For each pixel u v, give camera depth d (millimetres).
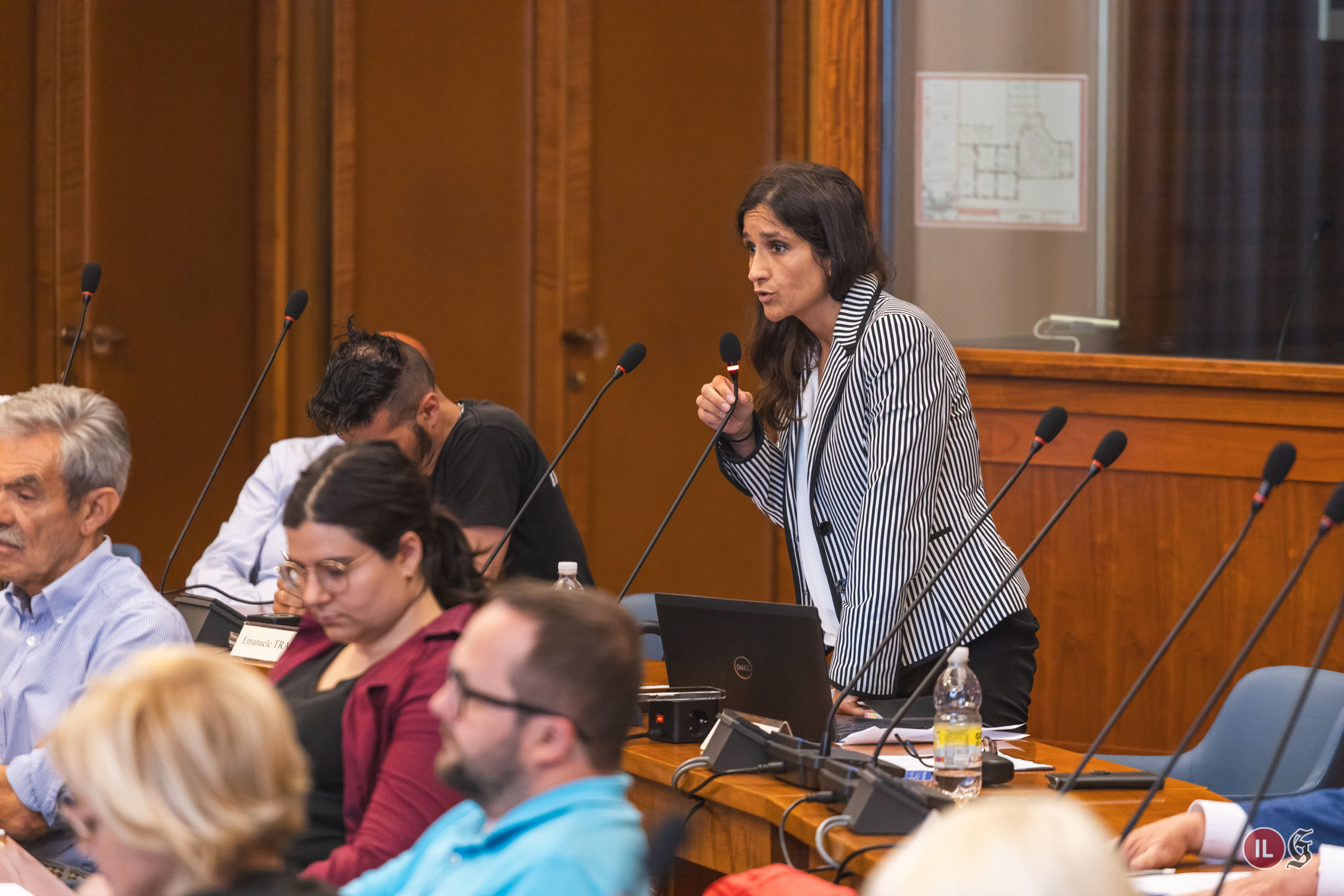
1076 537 13602
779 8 15508
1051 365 13602
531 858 4254
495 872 4301
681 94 15805
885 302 8602
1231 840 6043
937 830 2820
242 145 15883
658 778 7195
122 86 14938
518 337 15945
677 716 7551
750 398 9328
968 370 13844
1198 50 13883
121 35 14906
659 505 15984
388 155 15938
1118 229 14117
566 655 4473
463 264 15961
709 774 6934
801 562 9023
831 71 14531
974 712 6891
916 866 2746
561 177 15820
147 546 15258
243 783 3848
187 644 7922
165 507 15406
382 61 15883
